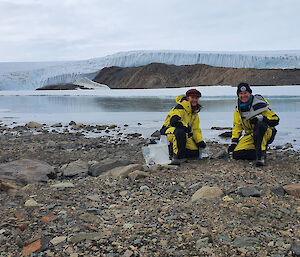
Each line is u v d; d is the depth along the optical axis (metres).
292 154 5.35
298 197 3.28
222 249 2.36
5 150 6.19
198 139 5.05
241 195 3.36
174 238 2.54
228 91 25.67
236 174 4.12
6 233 2.66
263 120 4.48
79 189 3.82
